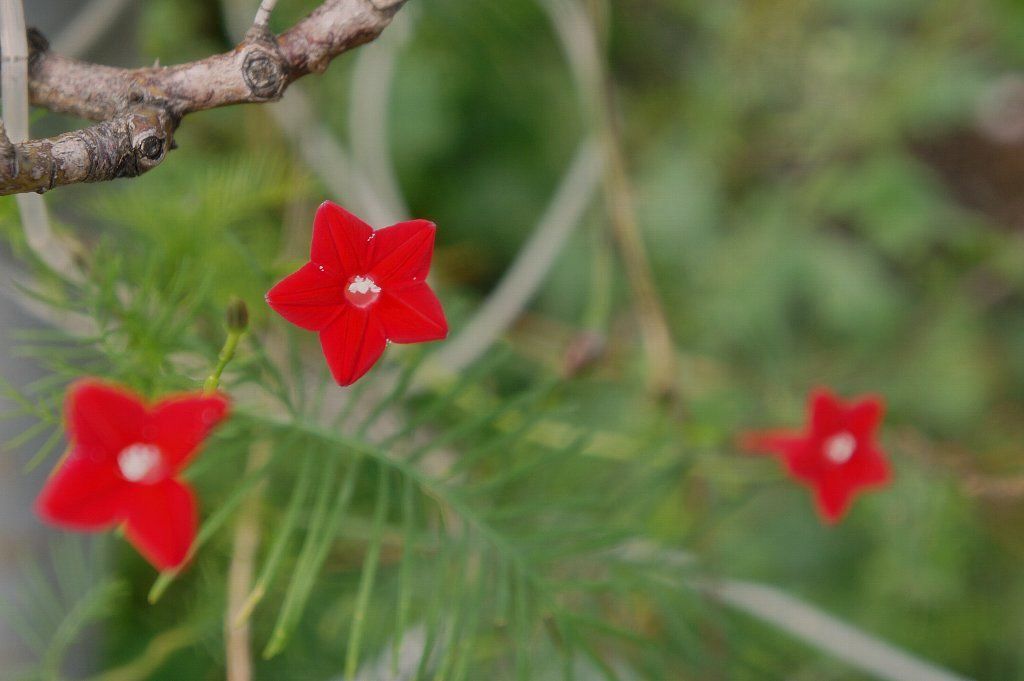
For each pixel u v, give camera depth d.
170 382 0.41
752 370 0.70
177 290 0.41
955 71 0.79
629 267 0.49
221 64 0.37
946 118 0.83
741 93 0.78
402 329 0.39
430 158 0.70
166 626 0.47
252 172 0.44
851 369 0.73
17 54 0.37
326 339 0.39
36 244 0.41
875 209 0.77
